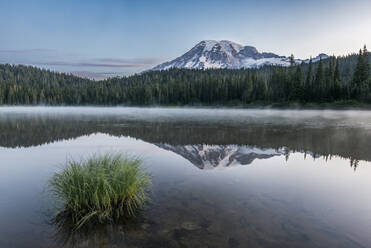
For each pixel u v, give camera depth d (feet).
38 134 49.80
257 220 11.76
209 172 21.16
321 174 20.63
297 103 205.26
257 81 255.50
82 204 12.27
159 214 12.44
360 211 12.84
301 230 10.78
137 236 10.32
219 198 14.69
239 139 43.34
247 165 24.14
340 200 14.47
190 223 11.47
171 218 12.00
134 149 33.53
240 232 10.61
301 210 12.93
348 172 21.35
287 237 10.17
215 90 270.87
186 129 61.67
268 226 11.15
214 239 10.05
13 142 39.24
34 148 33.50
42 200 14.24
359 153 30.37
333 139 42.93
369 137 45.39
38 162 24.64
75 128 62.39
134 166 15.07
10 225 11.23
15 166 22.91
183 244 9.71
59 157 27.22
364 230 10.81
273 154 29.96
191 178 19.15
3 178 18.88
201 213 12.53
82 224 11.30
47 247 9.50
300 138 44.27
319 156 28.55
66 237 10.27
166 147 35.24
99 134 50.57
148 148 34.35
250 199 14.58
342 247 9.46
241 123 80.69
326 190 16.37
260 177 19.65
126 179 13.47
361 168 22.74
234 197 14.92
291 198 14.74
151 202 14.05
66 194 12.60
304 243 9.73
